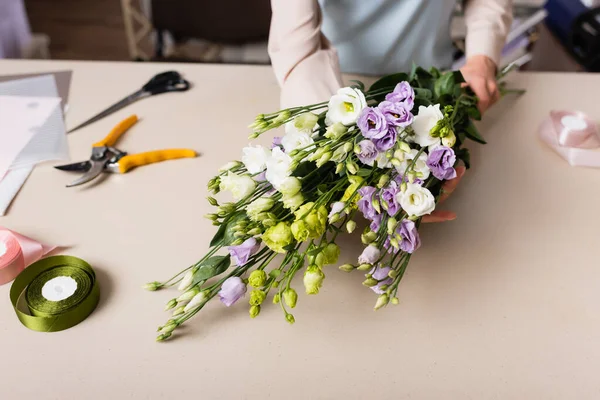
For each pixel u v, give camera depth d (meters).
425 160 0.58
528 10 1.37
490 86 0.86
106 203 0.74
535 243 0.70
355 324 0.61
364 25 0.97
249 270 0.65
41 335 0.58
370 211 0.55
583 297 0.64
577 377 0.57
